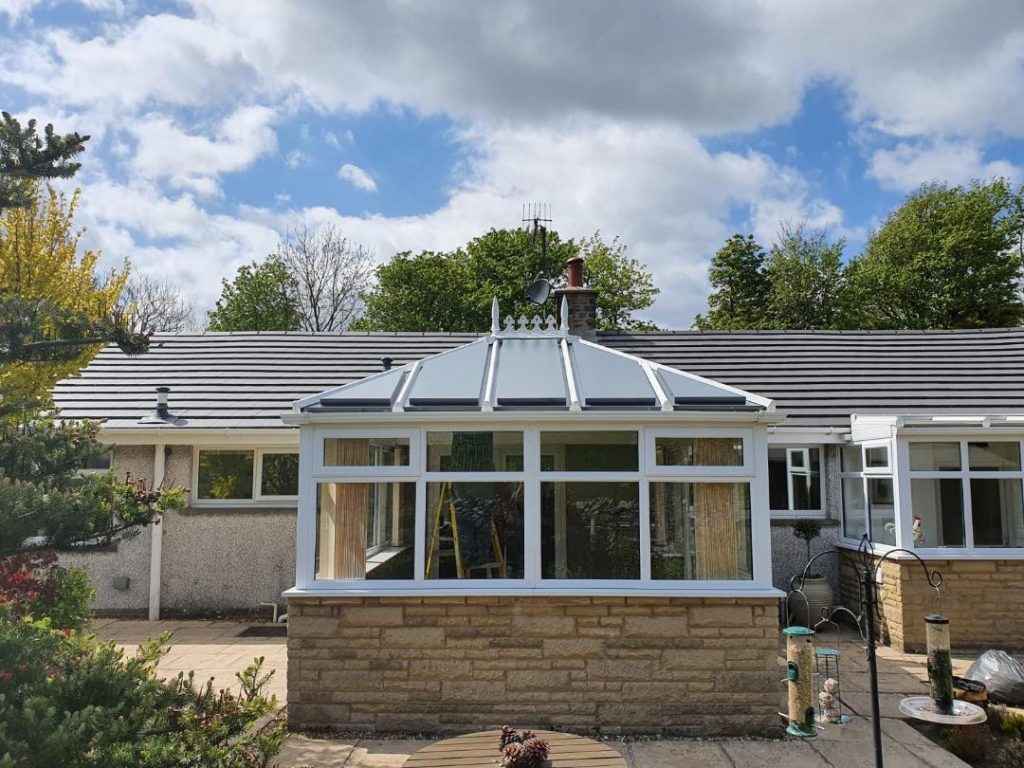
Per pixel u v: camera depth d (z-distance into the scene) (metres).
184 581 14.34
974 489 12.15
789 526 14.37
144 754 4.07
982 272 44.72
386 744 7.77
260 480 14.82
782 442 14.27
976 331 18.92
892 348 18.06
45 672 4.41
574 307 18.91
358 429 8.53
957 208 47.12
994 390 15.54
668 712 8.03
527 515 8.38
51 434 5.96
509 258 47.19
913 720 8.58
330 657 8.20
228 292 49.69
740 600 8.09
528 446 8.48
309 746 7.70
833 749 7.66
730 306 51.09
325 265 51.78
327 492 8.52
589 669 8.09
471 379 9.47
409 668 8.16
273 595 14.30
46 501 4.81
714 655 8.06
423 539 8.40
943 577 11.92
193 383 16.47
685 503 8.40
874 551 12.73
